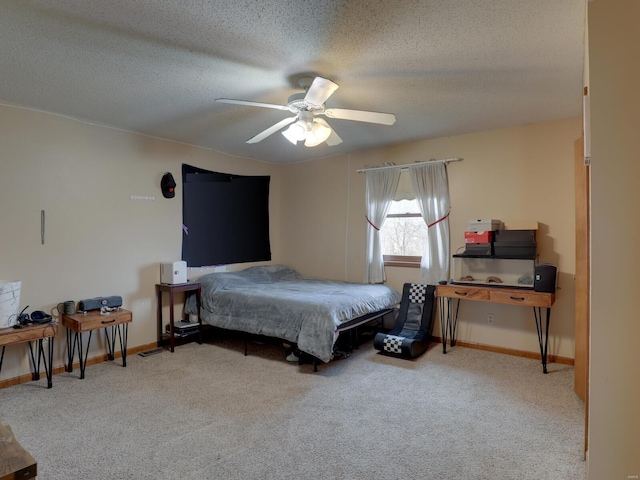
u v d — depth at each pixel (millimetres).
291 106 2611
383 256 4875
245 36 2113
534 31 2066
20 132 3236
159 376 3334
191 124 3777
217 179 4930
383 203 4711
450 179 4293
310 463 2055
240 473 1967
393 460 2082
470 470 1990
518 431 2383
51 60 2398
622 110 1397
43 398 2879
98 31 2057
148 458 2100
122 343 3879
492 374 3361
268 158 5445
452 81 2736
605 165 1419
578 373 2879
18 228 3227
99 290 3760
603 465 1444
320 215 5406
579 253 2822
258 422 2504
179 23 1984
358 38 2139
